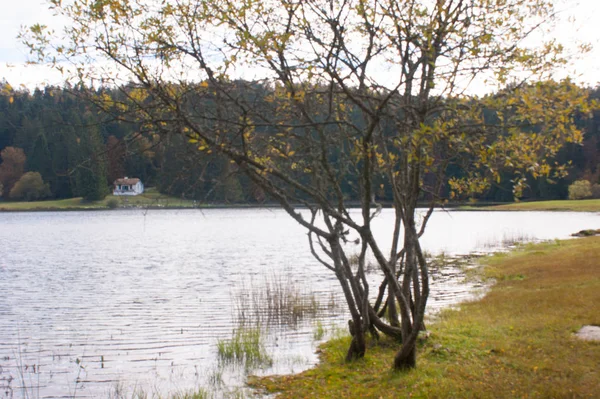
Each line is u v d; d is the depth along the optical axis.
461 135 5.82
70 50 6.17
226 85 6.57
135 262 32.16
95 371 11.14
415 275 9.70
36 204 90.25
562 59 6.56
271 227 64.62
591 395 6.68
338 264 9.31
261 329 13.96
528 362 8.25
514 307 13.08
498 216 74.44
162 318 16.20
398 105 7.00
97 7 6.03
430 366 8.51
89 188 73.38
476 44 6.21
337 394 8.05
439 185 7.52
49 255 36.69
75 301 19.61
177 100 6.19
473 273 22.83
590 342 8.96
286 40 6.32
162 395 9.48
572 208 82.38
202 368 10.95
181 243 45.09
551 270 19.84
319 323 14.16
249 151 7.27
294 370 10.30
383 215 82.62
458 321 12.02
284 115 7.42
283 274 25.62
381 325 10.30
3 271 28.55
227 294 20.25
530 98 5.63
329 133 7.98
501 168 6.62
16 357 12.30
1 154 79.88
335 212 7.40
